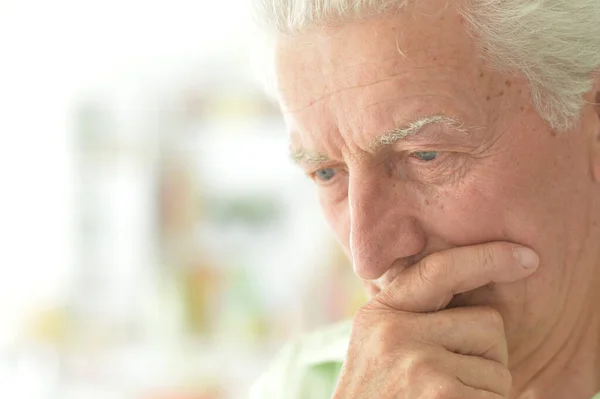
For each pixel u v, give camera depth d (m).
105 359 3.14
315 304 2.99
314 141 1.05
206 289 3.16
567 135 1.01
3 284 3.43
